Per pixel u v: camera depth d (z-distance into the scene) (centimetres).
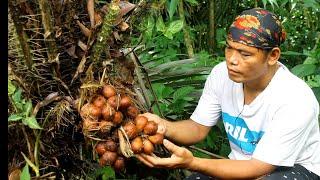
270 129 191
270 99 191
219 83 207
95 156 176
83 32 171
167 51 305
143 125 173
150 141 174
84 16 174
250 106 195
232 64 180
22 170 175
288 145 189
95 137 171
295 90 190
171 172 247
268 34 177
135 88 201
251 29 176
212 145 252
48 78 174
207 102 213
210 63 294
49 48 166
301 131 189
